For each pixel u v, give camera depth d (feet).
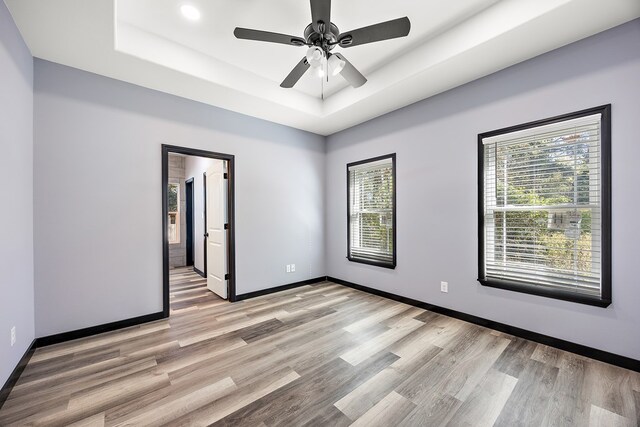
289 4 6.98
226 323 9.50
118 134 9.11
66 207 8.18
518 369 6.58
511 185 8.55
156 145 9.88
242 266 12.24
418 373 6.46
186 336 8.48
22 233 6.87
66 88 8.22
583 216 7.29
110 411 5.22
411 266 11.23
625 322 6.53
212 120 11.28
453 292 9.86
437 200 10.29
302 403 5.45
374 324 9.33
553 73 7.55
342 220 14.61
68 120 8.23
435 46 8.25
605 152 6.75
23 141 6.93
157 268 9.84
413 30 7.99
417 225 10.97
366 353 7.39
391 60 9.52
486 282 8.88
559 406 5.34
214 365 6.82
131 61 8.03
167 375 6.40
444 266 10.11
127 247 9.24
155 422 4.95
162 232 9.96
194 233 19.08
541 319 7.85
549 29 6.69
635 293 6.40
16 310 6.40
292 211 14.08
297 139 14.30
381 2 6.94
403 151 11.46
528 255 8.22
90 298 8.55
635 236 6.40
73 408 5.30
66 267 8.16
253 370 6.60
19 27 6.52
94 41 7.11
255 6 7.04
